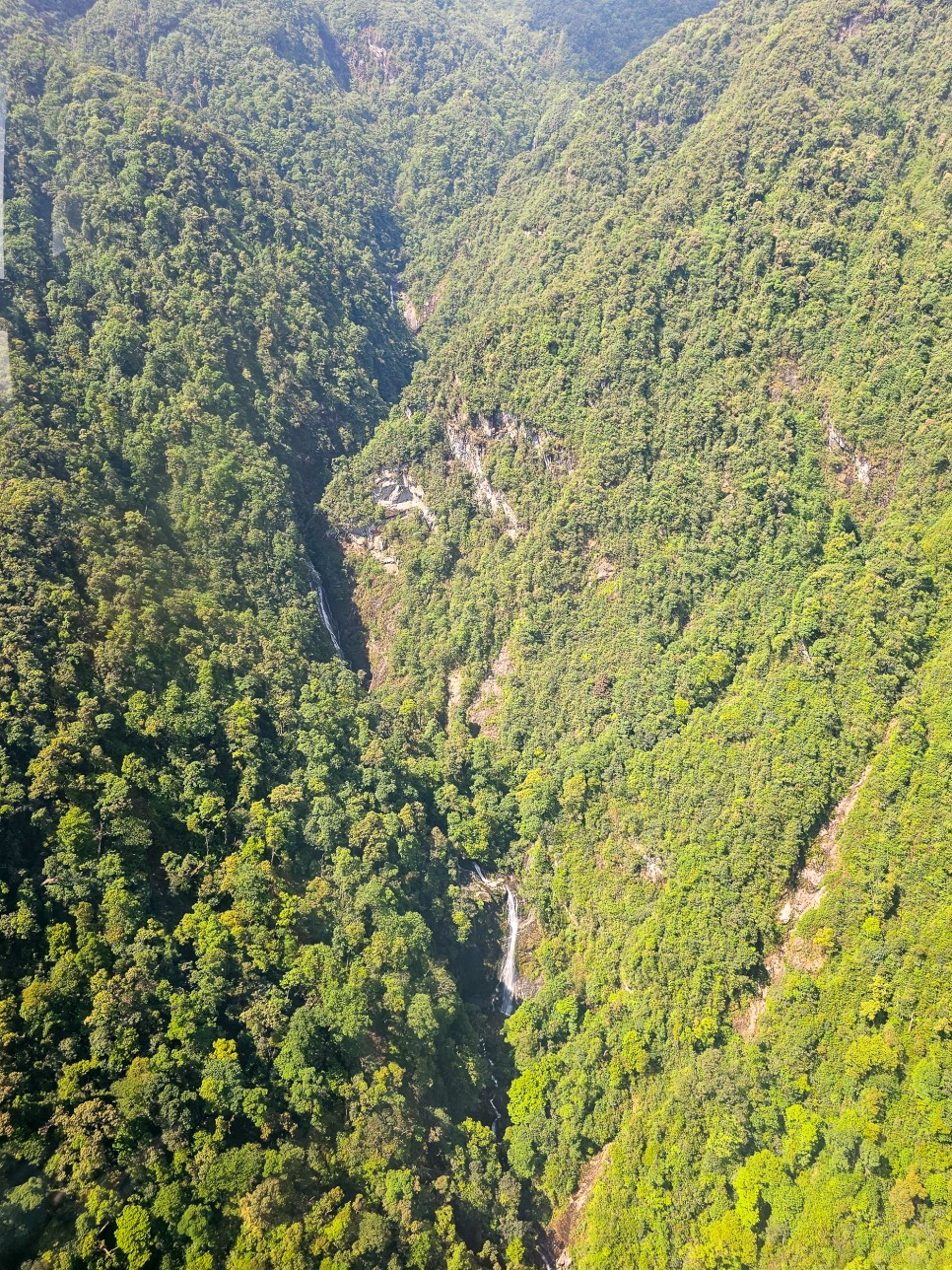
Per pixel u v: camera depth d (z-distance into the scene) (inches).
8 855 2100.1
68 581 2679.6
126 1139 1851.6
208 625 3137.3
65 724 2369.6
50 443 3107.8
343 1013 2306.8
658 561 3639.3
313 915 2593.5
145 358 3718.0
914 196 3585.1
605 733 3511.3
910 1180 2119.8
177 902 2374.5
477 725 3976.4
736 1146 2393.0
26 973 1972.2
